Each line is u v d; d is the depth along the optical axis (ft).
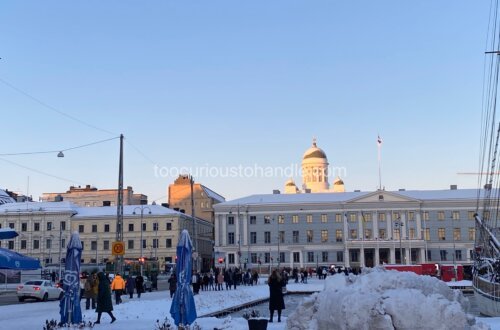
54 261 370.12
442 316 42.50
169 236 375.86
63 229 375.86
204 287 200.44
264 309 119.96
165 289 209.05
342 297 44.93
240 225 379.14
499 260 111.96
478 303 120.98
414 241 356.18
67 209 378.53
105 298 78.18
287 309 117.80
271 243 374.43
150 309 99.76
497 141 141.18
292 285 213.05
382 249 364.99
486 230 138.00
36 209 378.73
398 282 46.98
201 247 430.20
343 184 506.89
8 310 106.83
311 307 51.06
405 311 42.50
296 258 371.97
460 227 359.87
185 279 64.18
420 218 363.56
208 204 469.57
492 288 108.58
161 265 371.15
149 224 379.14
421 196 372.79
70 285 70.08
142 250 372.79
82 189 468.75
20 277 225.97
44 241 372.99
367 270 52.85
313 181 508.53
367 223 368.07
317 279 294.05
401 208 365.61
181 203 470.80
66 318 69.36
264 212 378.94
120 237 144.05
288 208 376.89
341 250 367.25
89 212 385.09
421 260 355.56
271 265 370.12
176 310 63.41
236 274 212.02
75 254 70.95
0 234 94.32
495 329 60.80
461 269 244.01
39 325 76.95
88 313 92.53
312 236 372.38
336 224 371.35
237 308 115.85
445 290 50.06
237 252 374.63
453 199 362.53
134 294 163.02
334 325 45.09
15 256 86.33
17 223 376.07
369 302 43.06
